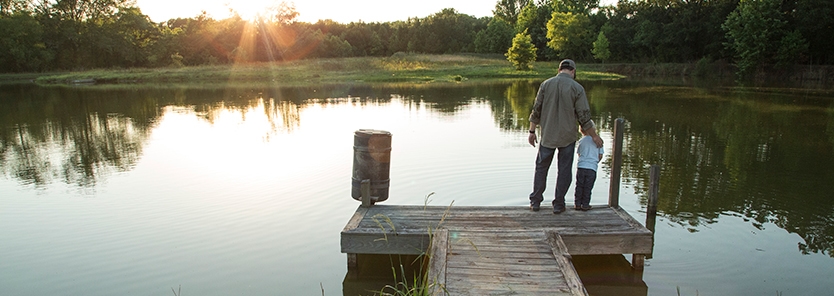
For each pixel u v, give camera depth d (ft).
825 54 140.77
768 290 15.35
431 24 251.19
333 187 26.43
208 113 61.16
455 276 14.03
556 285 13.47
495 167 30.12
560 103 17.70
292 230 20.75
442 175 28.50
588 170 18.74
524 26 232.53
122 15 184.65
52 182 29.22
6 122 56.80
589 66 175.32
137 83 130.72
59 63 176.96
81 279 16.84
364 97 79.30
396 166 30.71
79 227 21.53
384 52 253.03
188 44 196.13
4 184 29.07
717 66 151.74
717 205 22.86
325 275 16.99
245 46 193.57
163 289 16.08
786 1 142.20
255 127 48.60
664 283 15.99
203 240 19.84
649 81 125.18
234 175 29.48
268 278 16.76
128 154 36.76
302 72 145.59
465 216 18.67
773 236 19.38
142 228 21.18
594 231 16.84
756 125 47.50
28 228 21.53
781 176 28.02
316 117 54.85
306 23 259.80
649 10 185.57
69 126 52.65
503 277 13.96
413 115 55.57
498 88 97.04
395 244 16.89
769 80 130.00
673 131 43.88
